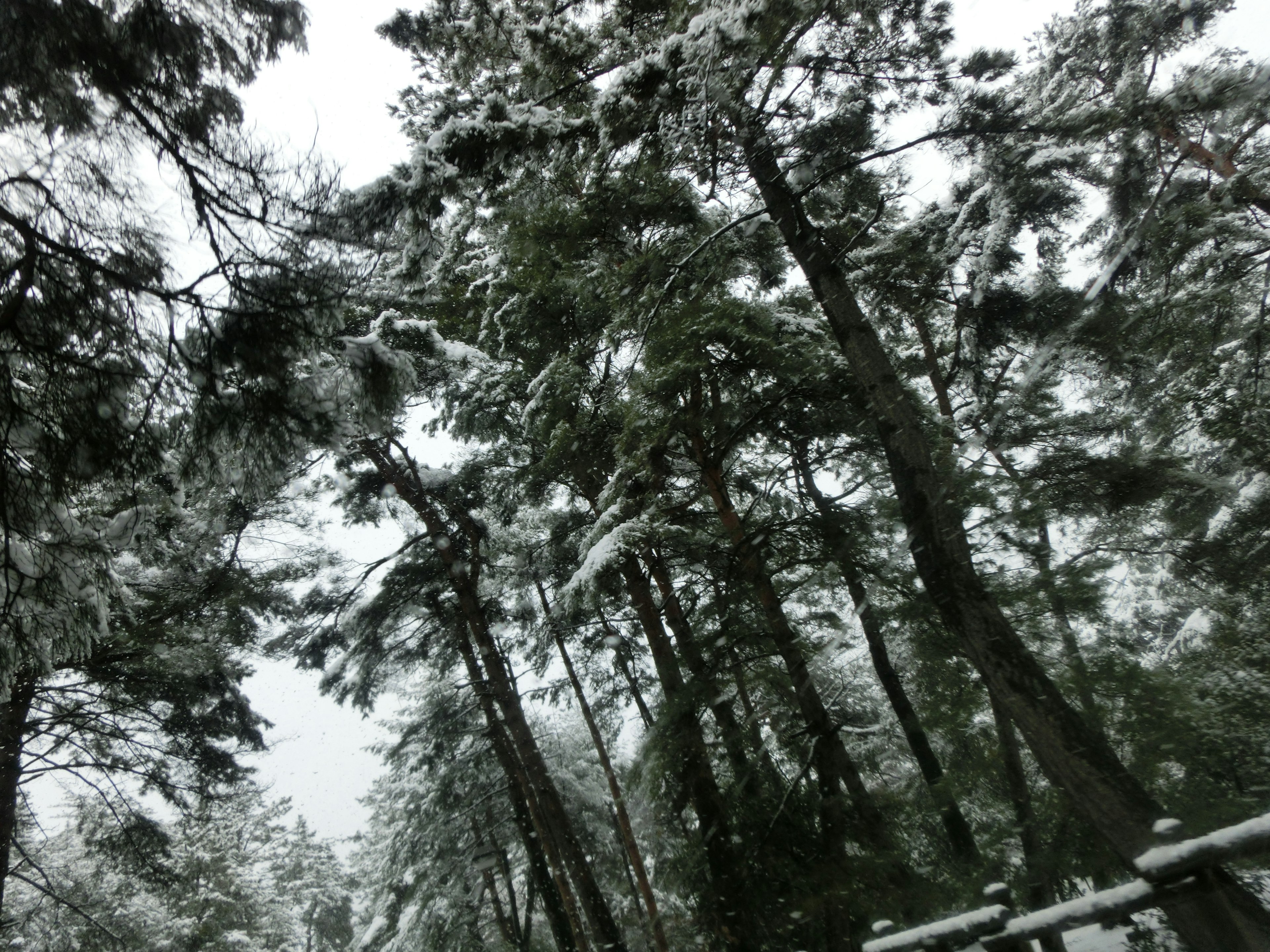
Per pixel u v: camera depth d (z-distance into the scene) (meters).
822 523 10.23
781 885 9.12
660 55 6.41
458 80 8.30
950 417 11.30
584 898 15.05
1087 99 8.01
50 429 4.75
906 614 9.70
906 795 10.09
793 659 9.63
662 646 11.44
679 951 11.21
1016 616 9.41
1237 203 9.77
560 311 11.55
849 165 7.51
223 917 29.94
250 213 4.79
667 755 10.37
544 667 17.72
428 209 5.52
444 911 24.39
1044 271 12.20
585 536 14.47
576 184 9.05
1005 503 10.05
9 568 4.90
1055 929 3.36
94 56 4.43
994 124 7.60
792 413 10.98
